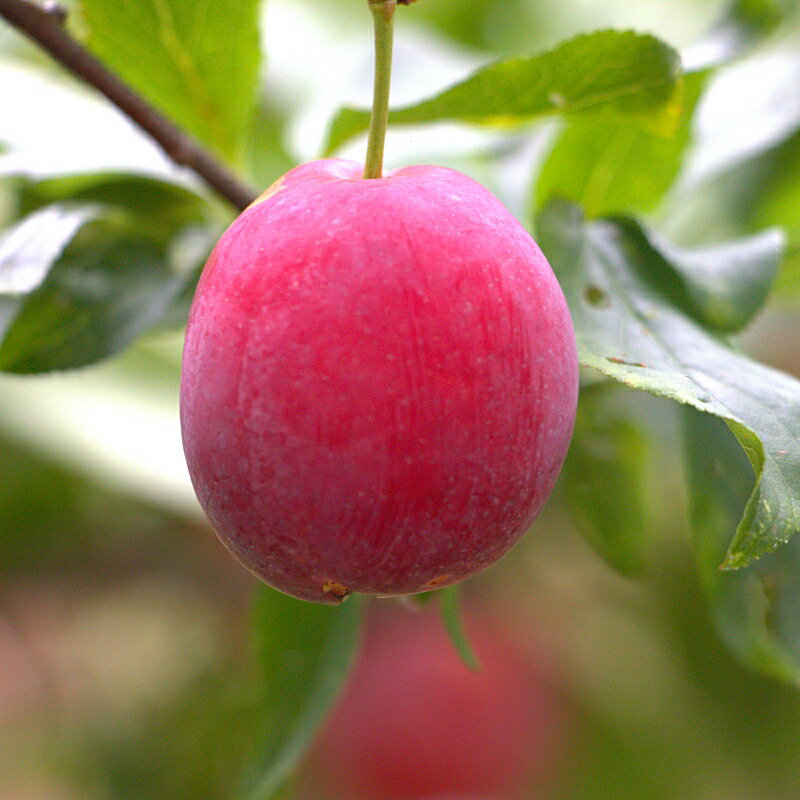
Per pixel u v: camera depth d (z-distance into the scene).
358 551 0.30
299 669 0.37
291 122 0.50
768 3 0.37
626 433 0.38
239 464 0.30
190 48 0.36
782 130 0.41
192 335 0.30
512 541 0.30
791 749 0.53
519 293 0.30
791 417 0.31
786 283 0.41
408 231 0.29
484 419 0.29
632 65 0.33
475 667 0.35
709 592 0.36
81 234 0.37
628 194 0.38
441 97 0.34
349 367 0.29
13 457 0.50
